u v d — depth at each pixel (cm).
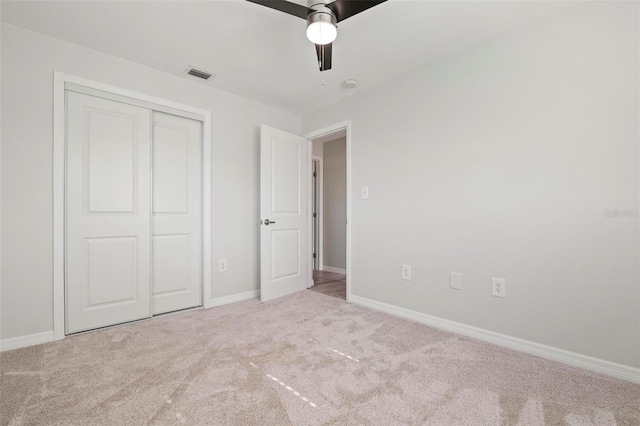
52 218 210
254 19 192
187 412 132
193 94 282
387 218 276
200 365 174
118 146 241
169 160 272
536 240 191
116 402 139
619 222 164
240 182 317
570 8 179
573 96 178
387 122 278
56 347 198
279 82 284
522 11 183
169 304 271
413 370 170
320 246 504
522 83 196
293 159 349
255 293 329
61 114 213
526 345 194
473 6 178
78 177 223
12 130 197
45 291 207
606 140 167
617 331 164
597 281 170
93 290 229
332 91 304
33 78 204
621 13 164
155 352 191
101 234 233
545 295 187
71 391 148
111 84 236
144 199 254
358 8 155
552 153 185
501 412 134
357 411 134
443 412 134
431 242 243
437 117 240
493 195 209
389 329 232
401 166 266
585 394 147
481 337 213
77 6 179
